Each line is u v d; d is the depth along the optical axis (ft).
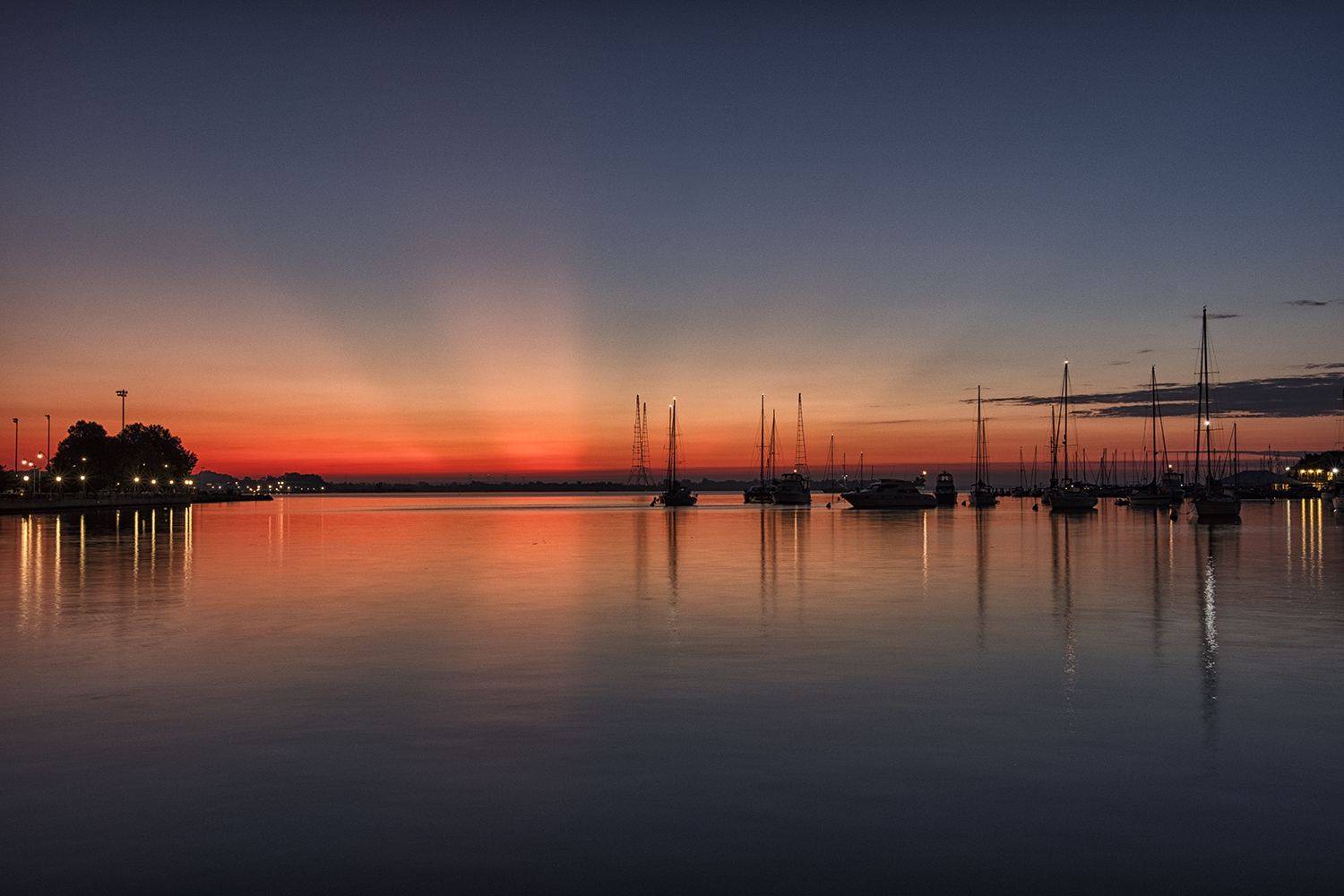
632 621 71.92
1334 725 40.73
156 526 255.09
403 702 45.03
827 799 31.45
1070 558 132.77
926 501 392.27
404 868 26.08
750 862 26.45
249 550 157.79
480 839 28.09
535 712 43.09
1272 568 115.65
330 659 56.03
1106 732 39.58
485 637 64.34
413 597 88.38
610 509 495.82
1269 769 34.65
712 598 86.89
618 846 27.58
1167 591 90.74
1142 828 28.96
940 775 33.94
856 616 74.54
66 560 134.82
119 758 36.06
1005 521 272.31
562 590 93.50
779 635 64.80
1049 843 27.78
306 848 27.45
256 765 35.22
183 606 81.87
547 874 25.68
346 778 33.73
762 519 306.96
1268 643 61.05
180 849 27.40
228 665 54.39
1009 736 39.04
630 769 34.73
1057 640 62.59
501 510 490.08
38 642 62.39
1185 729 40.01
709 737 38.83
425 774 34.14
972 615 74.79
